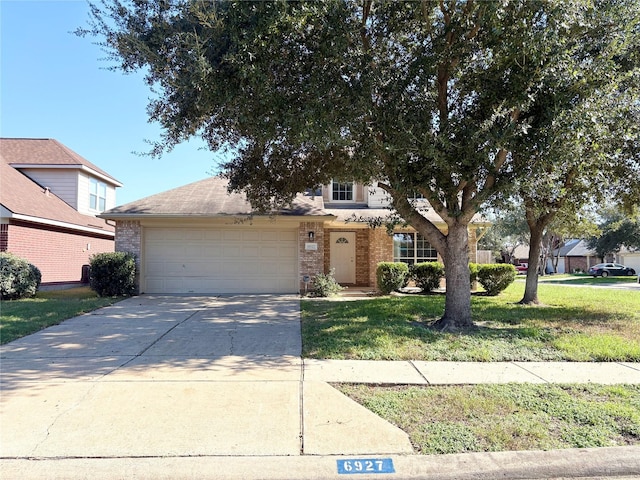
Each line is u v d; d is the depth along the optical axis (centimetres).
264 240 1465
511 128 663
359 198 1859
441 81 829
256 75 665
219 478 321
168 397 463
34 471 322
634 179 1001
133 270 1384
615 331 799
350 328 798
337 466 332
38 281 1348
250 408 434
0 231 1403
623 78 718
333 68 728
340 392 483
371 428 391
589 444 363
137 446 355
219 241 1455
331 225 1656
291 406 441
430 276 1519
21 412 421
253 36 647
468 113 798
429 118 768
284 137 828
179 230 1445
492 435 377
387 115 736
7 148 1919
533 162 709
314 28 704
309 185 1176
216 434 377
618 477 337
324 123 685
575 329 815
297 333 799
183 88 697
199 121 822
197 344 713
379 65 800
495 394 477
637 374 558
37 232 1560
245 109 723
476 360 621
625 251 4216
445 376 544
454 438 372
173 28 700
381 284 1459
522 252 5853
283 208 1441
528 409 435
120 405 440
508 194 720
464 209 820
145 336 772
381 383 515
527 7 652
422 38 821
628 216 1183
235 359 620
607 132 711
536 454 347
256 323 897
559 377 543
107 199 2208
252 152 1076
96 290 1348
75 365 584
